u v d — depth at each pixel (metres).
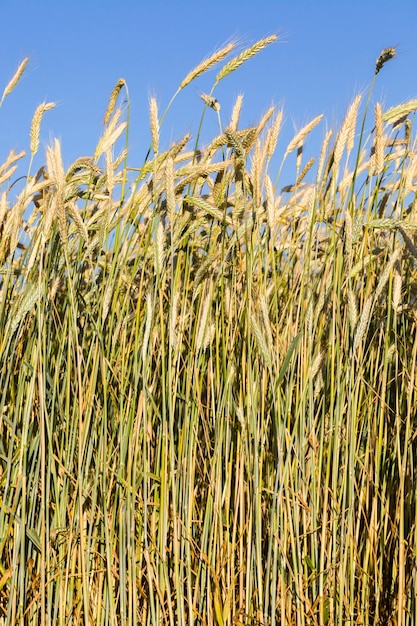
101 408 2.23
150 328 2.19
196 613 2.17
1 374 2.19
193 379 2.23
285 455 2.23
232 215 2.25
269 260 2.33
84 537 2.16
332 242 2.24
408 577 2.21
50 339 2.22
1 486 2.21
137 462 2.21
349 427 2.19
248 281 2.19
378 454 2.20
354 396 2.20
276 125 2.26
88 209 2.37
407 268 2.32
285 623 2.18
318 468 2.20
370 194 2.24
